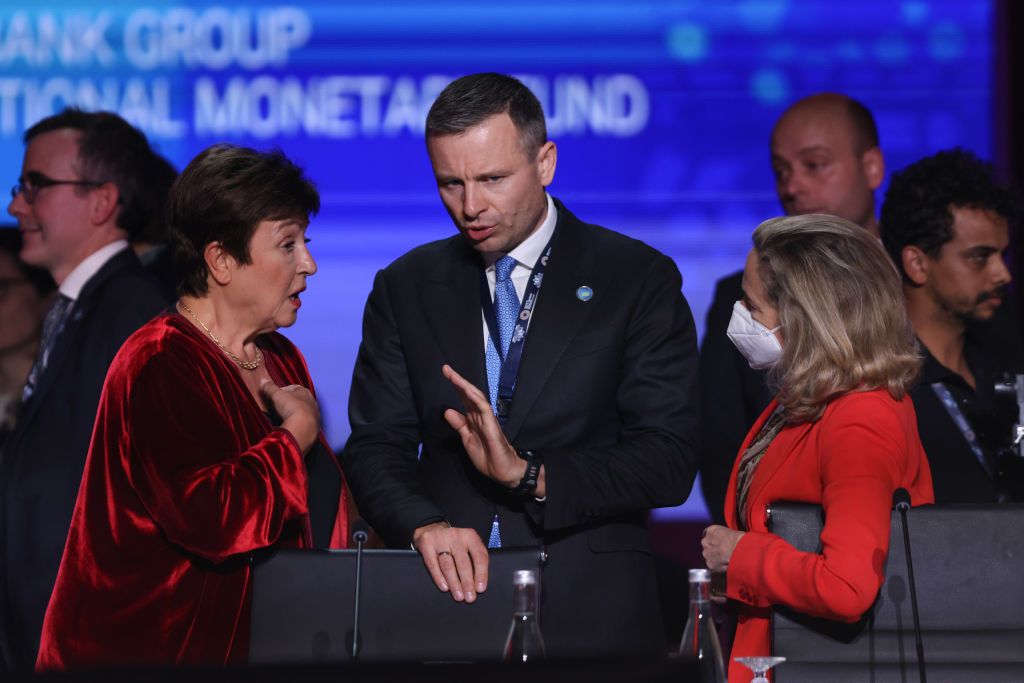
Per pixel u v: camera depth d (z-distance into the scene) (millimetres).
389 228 19750
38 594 11508
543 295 9172
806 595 7539
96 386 11641
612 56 19719
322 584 8078
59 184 12312
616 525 9148
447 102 8711
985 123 19516
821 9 19688
